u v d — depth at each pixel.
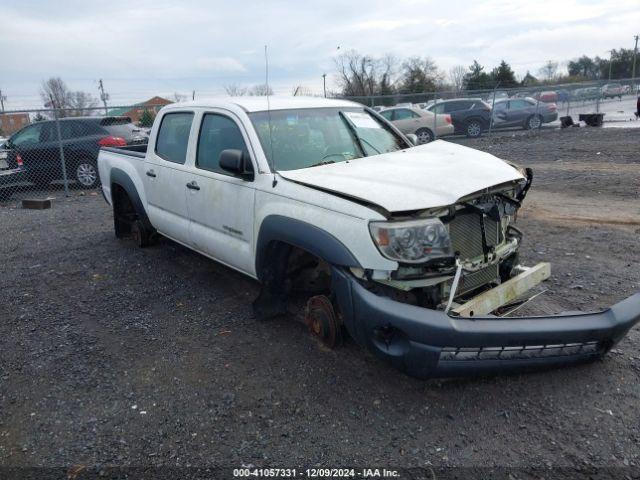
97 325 4.67
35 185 12.90
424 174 3.60
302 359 3.90
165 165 5.42
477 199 3.53
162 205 5.63
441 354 3.03
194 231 5.04
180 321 4.67
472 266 3.53
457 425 3.11
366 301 3.13
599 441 2.92
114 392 3.62
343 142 4.59
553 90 25.97
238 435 3.12
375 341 3.20
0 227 8.91
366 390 3.48
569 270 5.39
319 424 3.18
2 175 11.87
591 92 27.53
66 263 6.49
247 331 4.40
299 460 2.89
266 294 4.29
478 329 2.98
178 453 2.99
